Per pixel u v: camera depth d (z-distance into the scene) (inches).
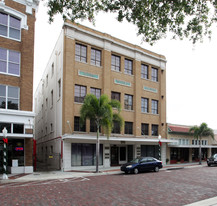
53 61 1095.6
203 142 1443.2
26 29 769.6
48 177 638.5
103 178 628.4
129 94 1079.6
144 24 440.5
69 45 896.9
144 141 1070.4
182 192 429.7
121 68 1063.6
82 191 435.8
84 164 885.8
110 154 1016.2
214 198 374.0
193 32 434.6
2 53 717.9
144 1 404.5
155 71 1228.5
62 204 340.5
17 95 733.9
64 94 870.4
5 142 624.1
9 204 340.5
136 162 762.8
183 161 1288.1
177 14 419.2
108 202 352.5
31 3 788.6
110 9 422.9
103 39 1005.2
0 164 748.6
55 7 410.9
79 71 919.0
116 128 1004.6
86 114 764.0
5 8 727.1
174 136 1248.2
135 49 1114.1
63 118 863.7
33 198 378.0
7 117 699.4
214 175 689.6
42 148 1312.7
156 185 506.3
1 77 706.2
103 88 976.9
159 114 1195.3
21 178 612.1
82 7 419.5
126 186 492.4
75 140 861.8
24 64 751.7
